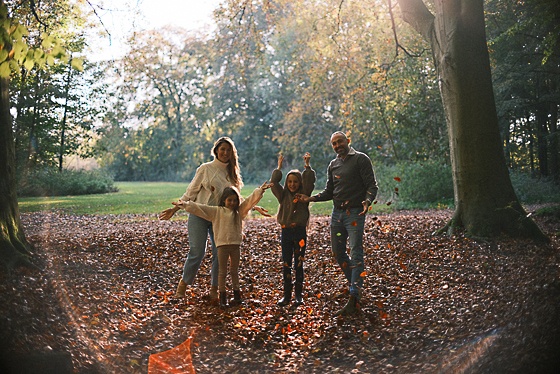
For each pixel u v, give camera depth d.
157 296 6.46
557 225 11.85
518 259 8.00
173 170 58.62
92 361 4.22
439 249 9.15
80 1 12.46
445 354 4.44
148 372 4.24
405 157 25.86
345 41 17.25
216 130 51.06
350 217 6.04
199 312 5.86
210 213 6.12
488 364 4.09
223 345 4.92
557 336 4.35
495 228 9.69
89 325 4.88
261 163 49.47
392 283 7.09
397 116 24.05
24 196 19.84
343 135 6.18
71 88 30.48
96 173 36.88
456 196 10.27
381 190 24.03
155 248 9.62
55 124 30.19
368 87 21.72
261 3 15.09
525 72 21.89
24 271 6.02
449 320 5.35
